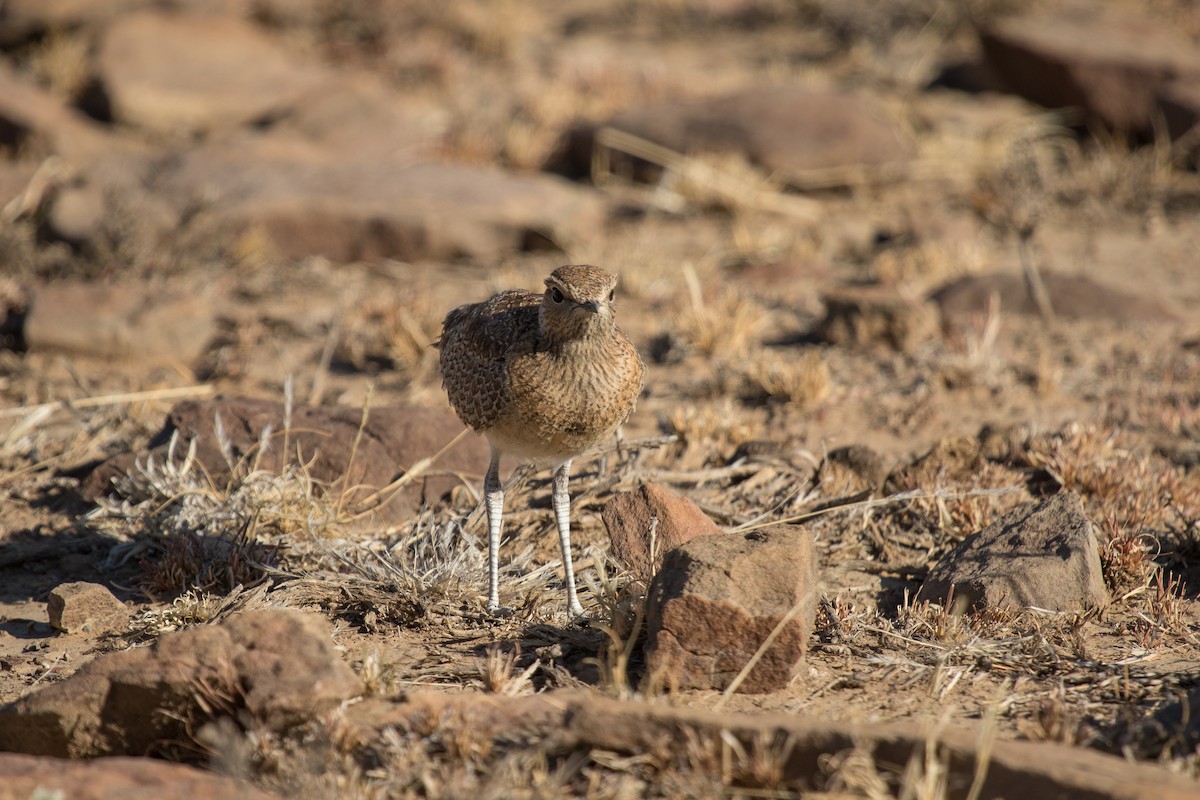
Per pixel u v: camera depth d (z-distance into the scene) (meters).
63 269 18.55
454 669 8.92
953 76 28.14
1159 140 23.44
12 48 27.47
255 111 25.50
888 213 21.86
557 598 10.32
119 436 13.88
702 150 23.00
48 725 7.73
